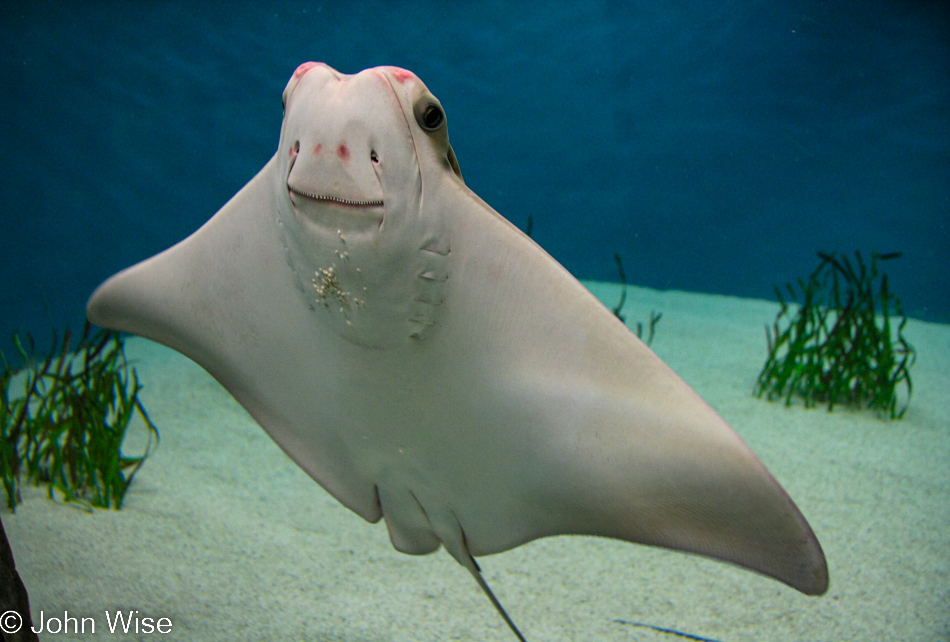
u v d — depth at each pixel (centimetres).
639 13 1294
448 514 156
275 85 1283
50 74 1022
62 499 316
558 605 246
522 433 130
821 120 1227
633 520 125
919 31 1040
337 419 150
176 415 491
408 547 182
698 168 1423
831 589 259
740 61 1254
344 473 167
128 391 538
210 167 1269
